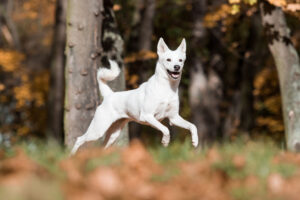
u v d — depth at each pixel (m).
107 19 12.45
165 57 8.72
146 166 6.02
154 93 8.77
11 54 23.95
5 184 4.64
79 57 11.36
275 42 13.92
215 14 18.30
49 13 28.36
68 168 5.70
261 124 24.56
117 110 9.42
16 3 29.16
